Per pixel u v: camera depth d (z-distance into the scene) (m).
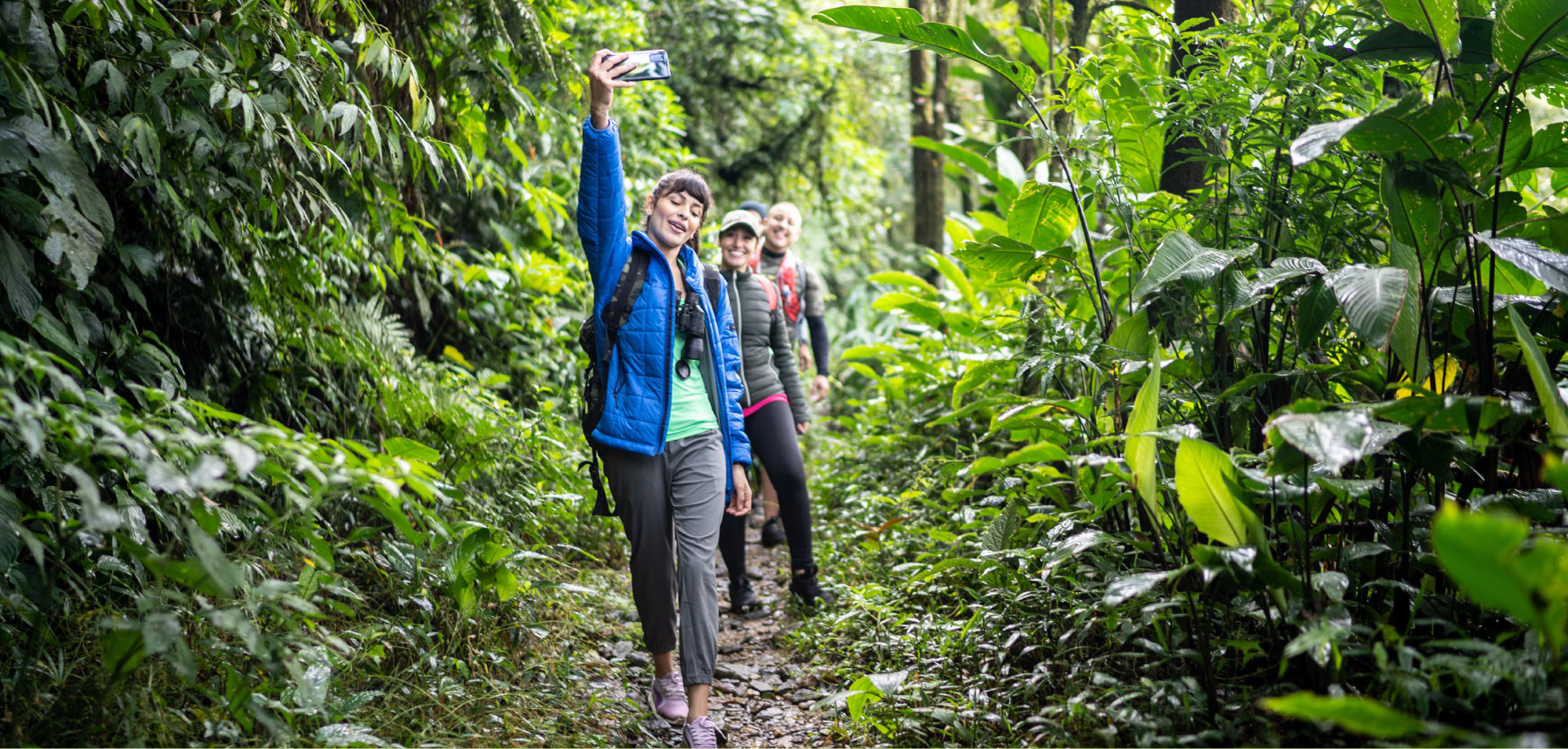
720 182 10.90
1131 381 2.71
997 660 2.74
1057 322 3.14
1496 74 2.32
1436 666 1.77
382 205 3.45
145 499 2.28
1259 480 2.00
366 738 2.13
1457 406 1.79
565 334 5.43
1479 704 1.94
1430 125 2.10
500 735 2.45
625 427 2.71
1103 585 2.67
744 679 3.29
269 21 2.62
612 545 4.47
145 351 2.56
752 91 10.70
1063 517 2.81
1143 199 3.23
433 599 2.91
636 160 6.48
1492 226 2.19
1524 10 2.12
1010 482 3.23
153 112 2.38
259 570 2.52
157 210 2.80
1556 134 2.33
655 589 2.76
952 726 2.48
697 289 2.87
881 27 2.96
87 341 2.38
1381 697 1.99
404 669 2.66
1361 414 1.82
